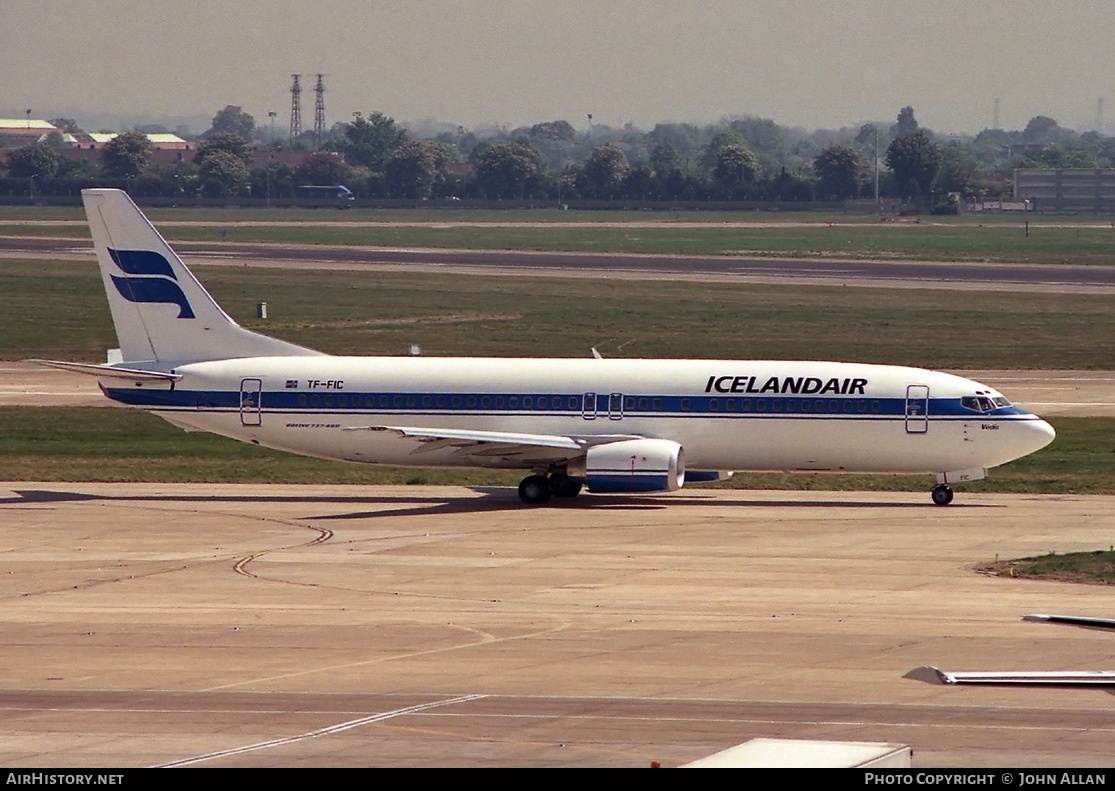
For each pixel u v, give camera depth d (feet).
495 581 529.04
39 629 456.04
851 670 403.75
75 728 352.28
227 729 351.87
